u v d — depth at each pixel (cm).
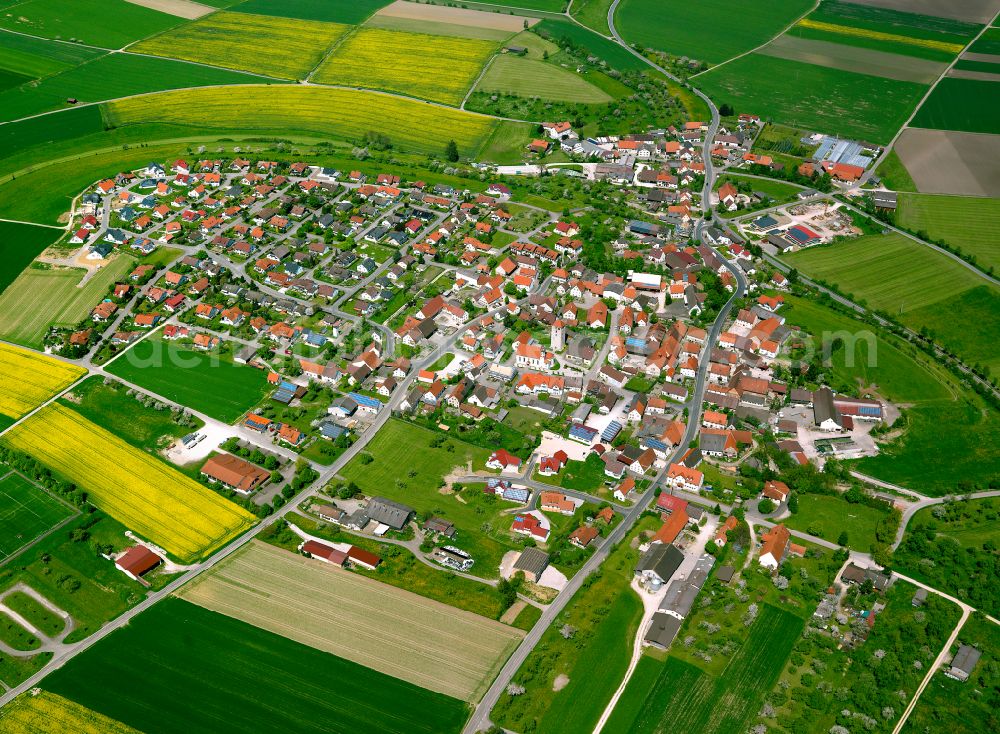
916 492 18912
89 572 16938
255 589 16562
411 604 16250
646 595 16425
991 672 14950
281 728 14100
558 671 14988
